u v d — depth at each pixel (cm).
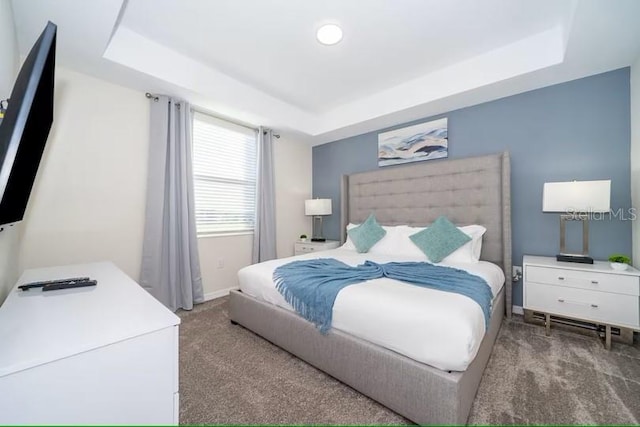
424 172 315
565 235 241
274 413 131
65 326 83
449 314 121
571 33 179
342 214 396
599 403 133
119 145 249
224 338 212
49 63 97
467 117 295
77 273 162
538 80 238
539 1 182
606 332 188
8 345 71
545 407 131
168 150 277
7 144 80
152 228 262
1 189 79
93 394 73
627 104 215
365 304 144
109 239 243
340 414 130
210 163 326
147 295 116
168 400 86
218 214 334
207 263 319
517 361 172
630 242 213
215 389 149
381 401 132
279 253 411
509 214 254
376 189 361
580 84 234
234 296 234
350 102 354
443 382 111
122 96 250
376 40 225
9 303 104
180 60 249
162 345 85
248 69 273
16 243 182
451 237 256
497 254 265
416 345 122
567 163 240
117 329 81
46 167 212
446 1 182
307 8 189
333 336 154
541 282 212
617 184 219
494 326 187
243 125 358
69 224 222
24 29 174
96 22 170
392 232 316
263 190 369
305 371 167
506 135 270
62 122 219
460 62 260
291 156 430
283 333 187
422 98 287
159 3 185
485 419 123
